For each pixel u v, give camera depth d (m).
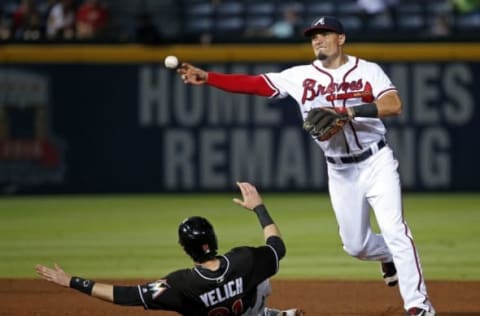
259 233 49.41
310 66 27.17
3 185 66.69
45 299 32.81
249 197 24.06
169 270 39.50
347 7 78.69
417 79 64.81
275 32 72.44
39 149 66.44
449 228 51.12
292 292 34.12
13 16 72.94
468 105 65.00
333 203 27.88
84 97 66.12
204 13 78.69
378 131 26.72
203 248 22.34
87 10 70.81
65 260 42.19
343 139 26.58
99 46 65.75
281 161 65.62
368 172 26.77
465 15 77.69
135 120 66.19
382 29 76.25
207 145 65.94
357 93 26.45
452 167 65.31
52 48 65.69
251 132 65.69
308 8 78.62
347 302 32.34
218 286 22.30
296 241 47.22
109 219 55.56
